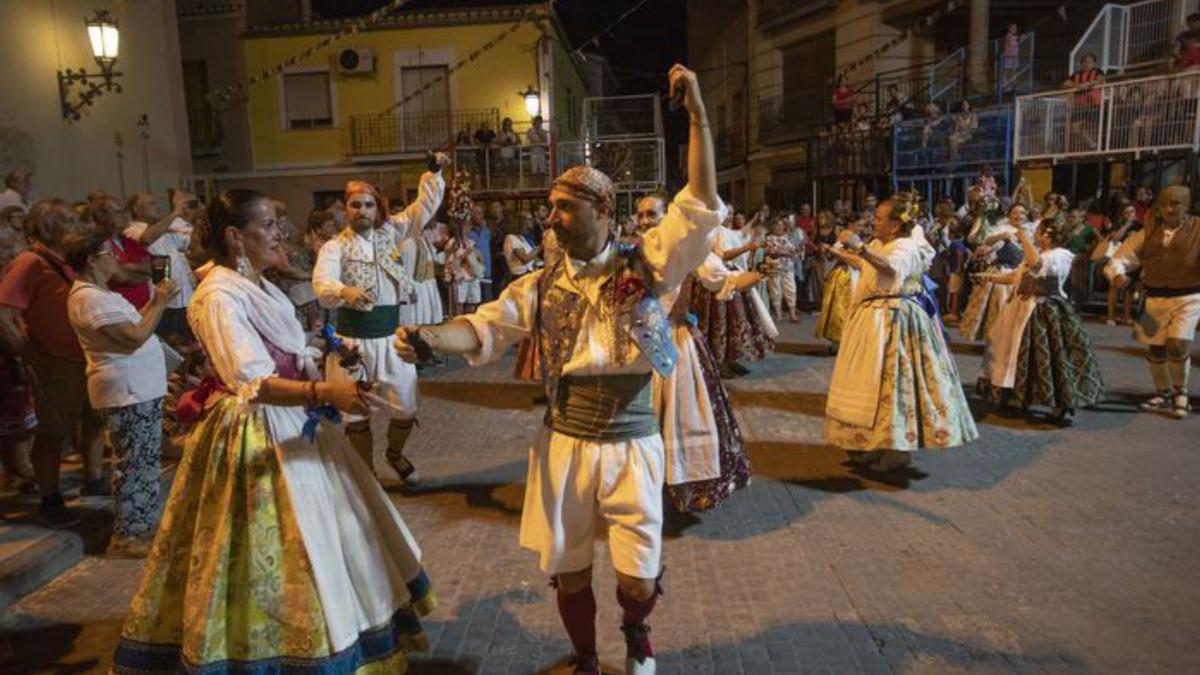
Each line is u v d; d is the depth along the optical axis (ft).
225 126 65.72
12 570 12.96
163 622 8.96
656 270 8.84
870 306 17.26
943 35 66.64
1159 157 41.04
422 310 27.50
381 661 9.19
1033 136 45.96
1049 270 20.92
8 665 11.06
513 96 64.59
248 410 8.73
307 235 29.40
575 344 8.95
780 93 79.20
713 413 14.66
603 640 11.34
